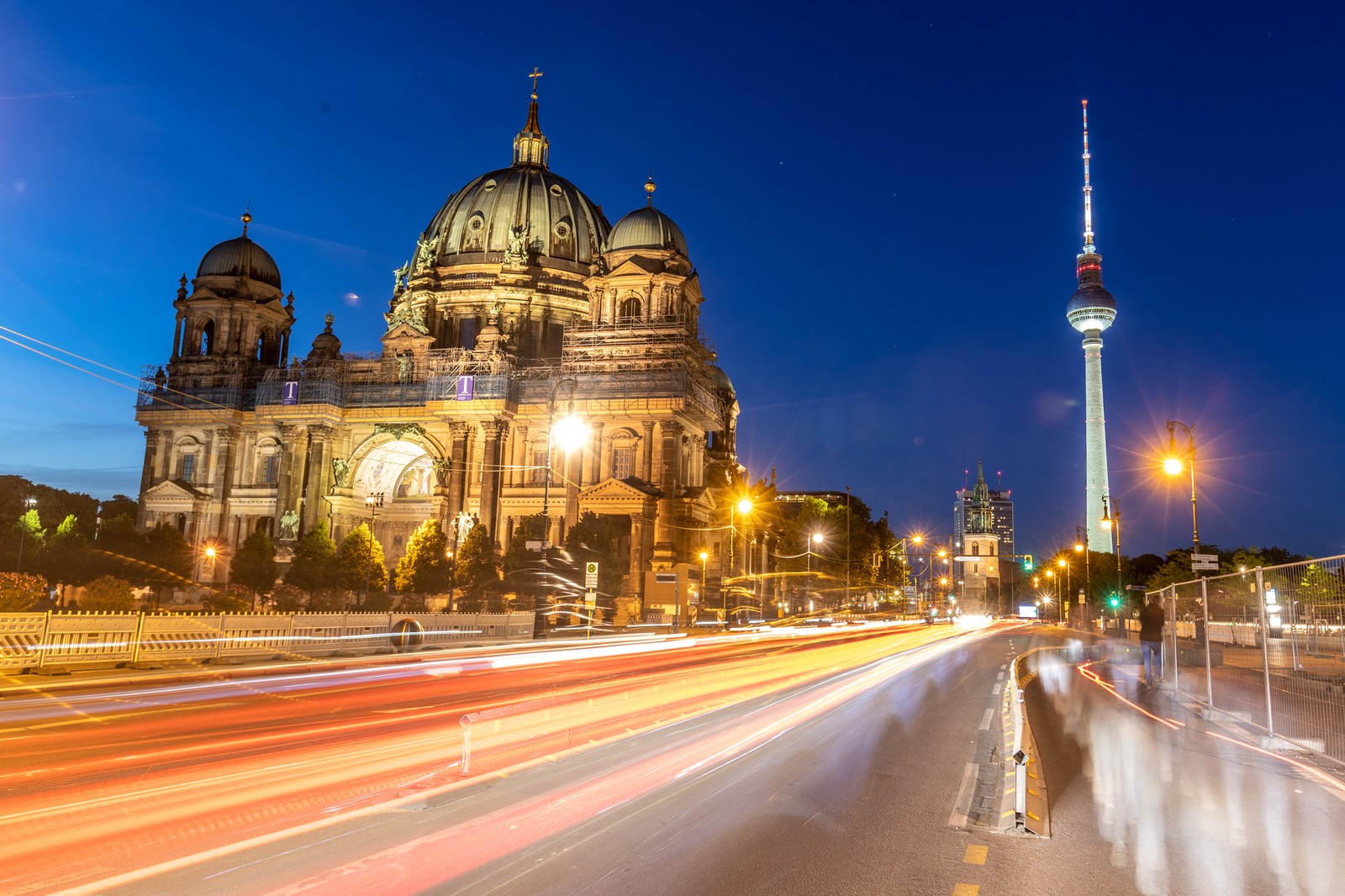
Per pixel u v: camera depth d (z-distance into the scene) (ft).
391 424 359.05
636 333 346.54
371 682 96.99
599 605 269.64
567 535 323.78
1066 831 38.27
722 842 35.04
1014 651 168.45
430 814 38.29
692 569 317.63
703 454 371.35
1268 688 62.03
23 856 31.76
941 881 31.30
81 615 103.14
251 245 412.98
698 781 45.91
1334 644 55.62
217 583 293.43
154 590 279.49
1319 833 38.55
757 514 398.83
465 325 398.42
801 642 198.90
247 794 41.57
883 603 555.69
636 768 48.52
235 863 31.14
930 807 41.98
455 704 76.07
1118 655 162.30
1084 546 385.91
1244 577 76.33
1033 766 50.80
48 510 454.81
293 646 131.85
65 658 101.14
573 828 36.50
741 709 73.31
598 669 114.42
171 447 390.63
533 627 193.57
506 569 288.92
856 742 59.21
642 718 66.90
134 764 48.70
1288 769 53.21
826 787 45.57
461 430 344.49
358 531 306.35
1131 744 61.16
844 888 30.14
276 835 34.71
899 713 74.59
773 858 33.19
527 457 345.92
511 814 38.37
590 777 46.19
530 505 335.26
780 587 442.91
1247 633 75.05
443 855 32.48
